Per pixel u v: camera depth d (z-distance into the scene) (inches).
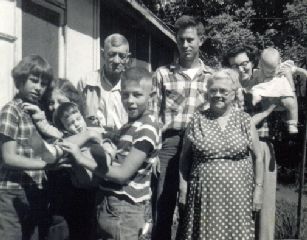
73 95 78.9
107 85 92.5
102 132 74.0
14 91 96.8
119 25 195.6
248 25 421.1
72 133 71.8
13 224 68.3
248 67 98.1
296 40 342.3
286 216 133.3
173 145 96.0
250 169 81.9
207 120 82.5
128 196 68.9
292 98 96.2
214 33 398.9
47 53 119.3
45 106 75.1
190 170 86.6
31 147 68.7
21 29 101.7
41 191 72.1
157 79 98.1
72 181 75.1
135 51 229.5
